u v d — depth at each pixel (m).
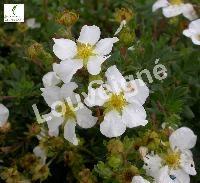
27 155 0.13
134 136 0.12
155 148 0.11
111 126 0.11
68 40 0.12
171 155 0.12
